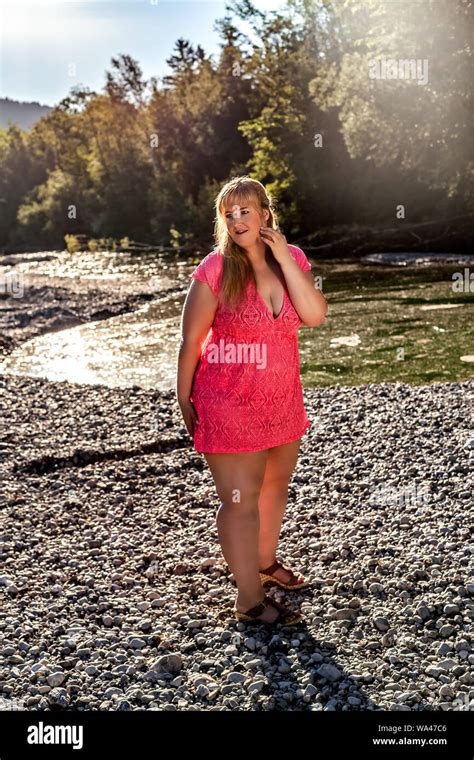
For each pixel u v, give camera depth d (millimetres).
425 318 14242
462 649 3646
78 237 50312
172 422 8086
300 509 5539
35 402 9414
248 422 3754
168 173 47156
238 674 3545
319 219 36312
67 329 17359
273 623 3984
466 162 26281
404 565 4512
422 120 25609
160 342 15008
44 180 73188
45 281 25312
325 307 3863
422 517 5199
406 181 32969
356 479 6074
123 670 3656
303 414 4047
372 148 28047
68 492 6199
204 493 5953
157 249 40750
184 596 4371
